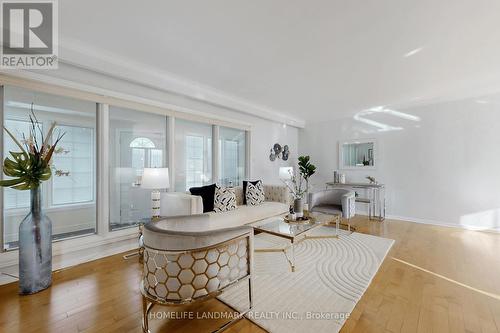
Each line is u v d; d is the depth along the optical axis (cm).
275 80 361
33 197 215
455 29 225
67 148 285
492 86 387
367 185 504
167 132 376
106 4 192
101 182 299
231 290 214
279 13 202
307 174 609
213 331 162
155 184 290
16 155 209
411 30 227
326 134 624
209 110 434
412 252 310
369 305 191
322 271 252
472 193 427
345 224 460
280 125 612
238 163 512
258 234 388
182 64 306
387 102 485
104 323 170
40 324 168
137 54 280
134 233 323
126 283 227
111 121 316
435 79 357
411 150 491
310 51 270
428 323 169
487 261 280
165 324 169
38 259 212
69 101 283
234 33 234
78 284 225
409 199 494
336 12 201
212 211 355
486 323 169
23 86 241
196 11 201
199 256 160
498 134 404
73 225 293
